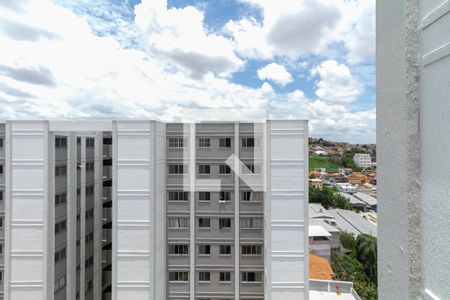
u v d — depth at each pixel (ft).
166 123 39.50
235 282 38.19
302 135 35.68
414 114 4.64
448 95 3.88
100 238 49.70
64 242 40.32
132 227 35.91
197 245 38.86
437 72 4.12
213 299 38.52
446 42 3.91
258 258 38.11
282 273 35.55
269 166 35.94
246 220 38.45
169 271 38.81
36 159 36.78
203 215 38.88
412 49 4.71
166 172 39.37
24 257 36.50
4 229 38.29
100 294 48.62
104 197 51.55
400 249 4.95
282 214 35.78
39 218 36.65
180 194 39.19
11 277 36.42
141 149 36.19
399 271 4.98
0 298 38.34
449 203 3.85
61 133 39.99
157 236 36.83
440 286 3.98
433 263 4.15
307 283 35.17
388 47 5.49
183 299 38.52
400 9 5.02
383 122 5.68
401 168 4.94
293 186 35.68
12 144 36.86
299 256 35.42
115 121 36.45
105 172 52.08
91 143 47.65
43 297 36.17
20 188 36.68
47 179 36.76
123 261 35.78
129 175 36.17
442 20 4.00
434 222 4.15
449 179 3.84
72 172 42.16
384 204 5.62
